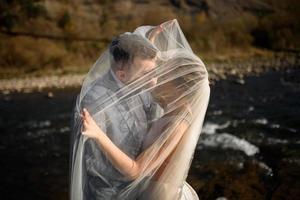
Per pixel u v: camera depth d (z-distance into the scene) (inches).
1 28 1080.2
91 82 89.2
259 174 252.8
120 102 86.9
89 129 80.9
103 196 87.4
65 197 291.6
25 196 299.3
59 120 521.0
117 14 1211.2
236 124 422.3
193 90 88.8
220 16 1235.2
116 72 88.6
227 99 570.6
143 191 89.4
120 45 87.6
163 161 89.1
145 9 1251.2
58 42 1063.0
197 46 1125.7
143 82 87.7
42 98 693.3
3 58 990.4
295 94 591.8
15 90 794.2
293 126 406.0
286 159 288.8
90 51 1059.9
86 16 1173.7
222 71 868.0
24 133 465.7
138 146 88.1
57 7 1159.0
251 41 1157.1
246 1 1273.4
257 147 331.6
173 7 1273.4
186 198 99.0
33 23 1100.5
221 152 320.5
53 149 402.3
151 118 89.0
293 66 899.4
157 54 89.1
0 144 427.5
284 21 1182.9
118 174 87.6
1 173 345.1
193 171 267.9
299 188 225.0
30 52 1006.4
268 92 616.1
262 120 436.8
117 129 86.5
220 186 231.1
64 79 885.2
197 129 90.5
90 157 86.4
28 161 371.6
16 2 1122.7
